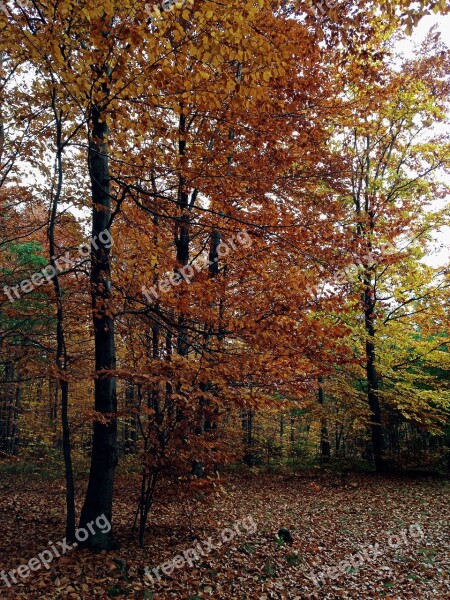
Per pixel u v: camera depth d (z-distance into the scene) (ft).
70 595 16.75
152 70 14.34
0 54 19.71
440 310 46.06
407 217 43.37
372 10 16.12
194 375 20.89
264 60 13.52
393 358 48.37
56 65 15.29
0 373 42.78
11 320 25.52
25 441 61.41
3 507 30.81
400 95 44.65
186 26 14.74
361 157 45.98
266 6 18.38
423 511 32.45
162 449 21.44
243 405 20.76
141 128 17.20
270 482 46.03
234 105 15.76
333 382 48.57
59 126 20.16
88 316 24.41
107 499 21.97
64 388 21.90
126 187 19.77
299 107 25.38
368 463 52.85
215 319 23.38
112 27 14.52
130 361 25.11
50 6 14.53
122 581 18.20
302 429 78.23
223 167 21.68
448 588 19.15
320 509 34.01
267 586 19.08
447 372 54.80
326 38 20.25
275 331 21.20
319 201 30.09
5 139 23.53
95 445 22.52
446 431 50.37
